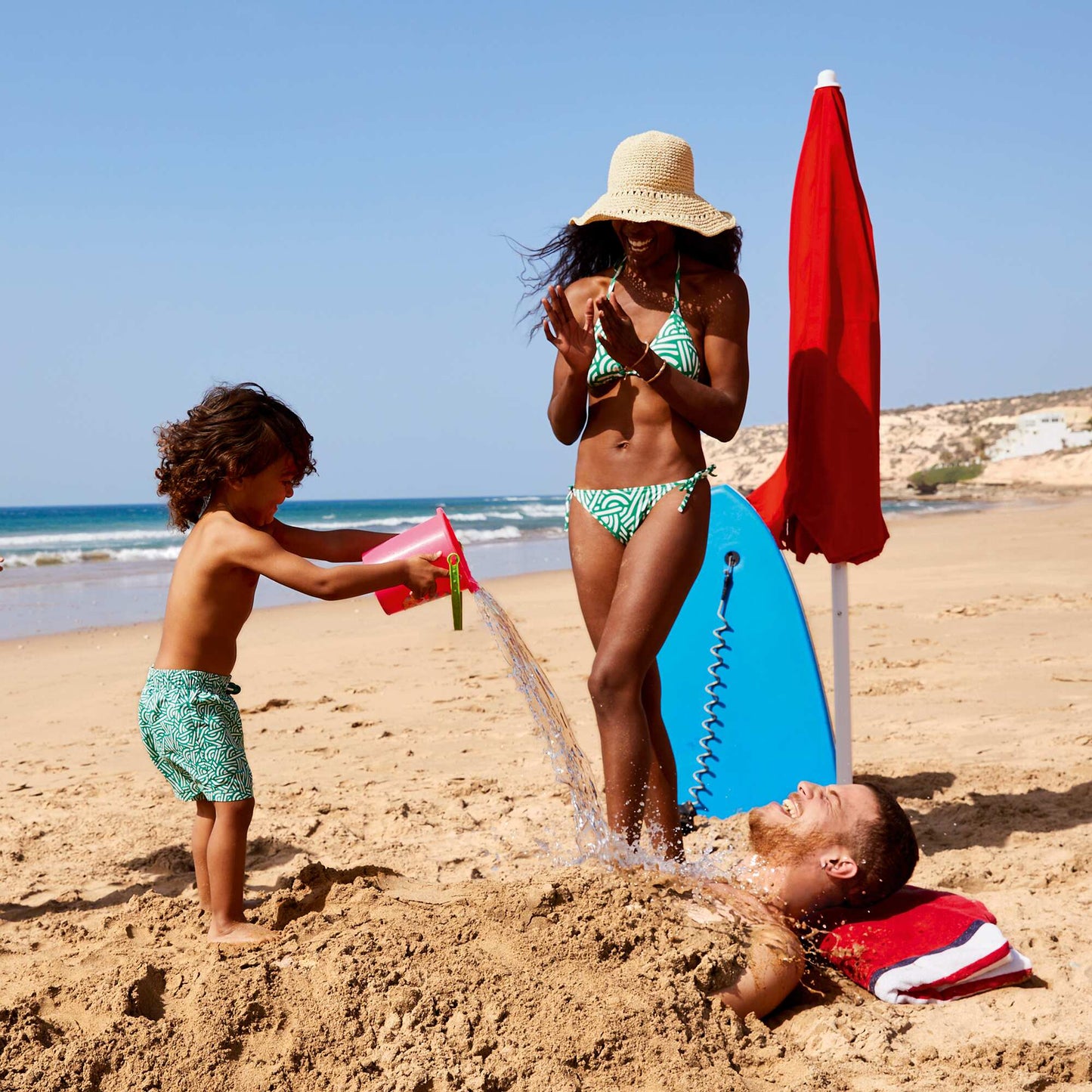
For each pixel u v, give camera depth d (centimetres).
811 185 435
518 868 413
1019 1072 250
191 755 304
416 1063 227
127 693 884
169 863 440
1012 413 10688
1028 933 328
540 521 4678
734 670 474
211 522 318
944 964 296
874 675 789
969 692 713
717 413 344
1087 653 833
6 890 410
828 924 320
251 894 387
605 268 394
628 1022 243
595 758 604
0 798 554
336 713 762
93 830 492
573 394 367
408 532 339
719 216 360
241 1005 238
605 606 354
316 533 350
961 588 1294
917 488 7694
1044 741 579
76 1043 227
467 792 536
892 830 313
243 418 320
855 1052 261
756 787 466
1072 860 391
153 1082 221
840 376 429
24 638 1227
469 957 259
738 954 277
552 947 266
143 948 285
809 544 459
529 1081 225
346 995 244
